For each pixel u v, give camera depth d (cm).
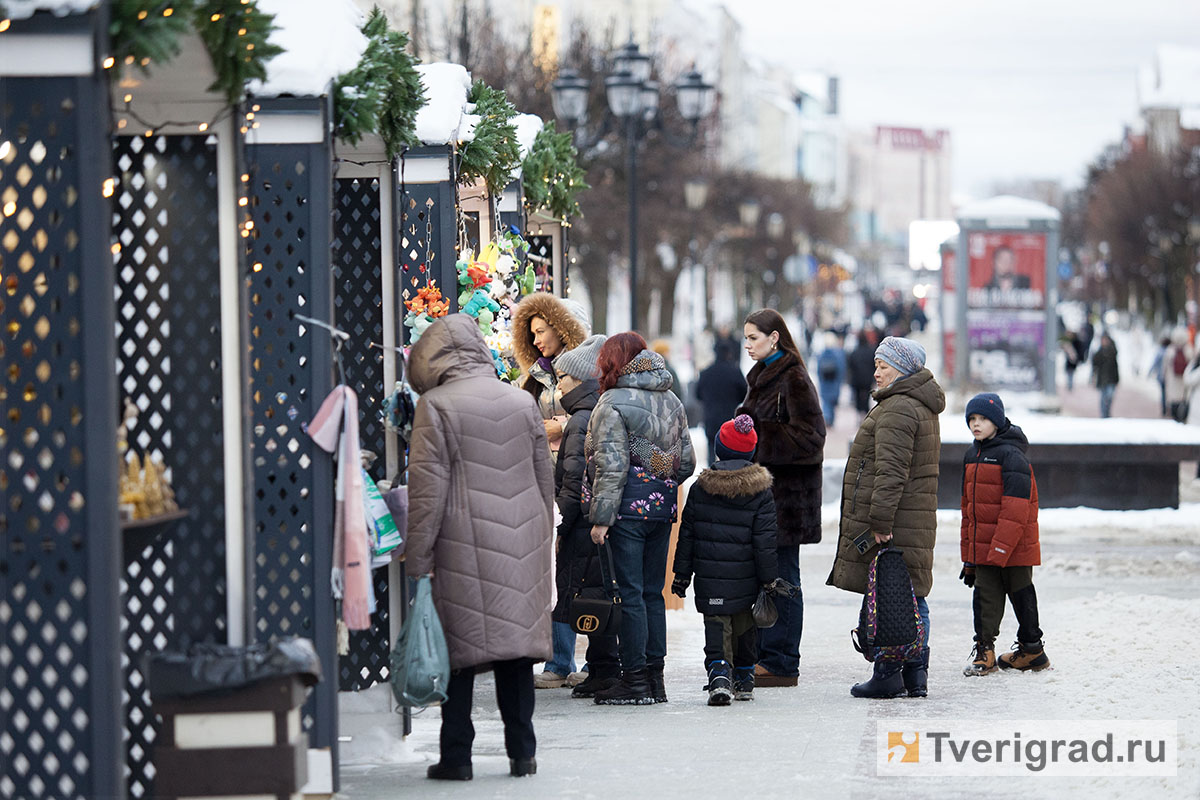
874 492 1894
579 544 1983
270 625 1434
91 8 1050
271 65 1395
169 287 1311
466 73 2058
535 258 2878
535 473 1497
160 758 1194
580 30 7388
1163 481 4003
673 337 11862
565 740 1691
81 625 1099
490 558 1445
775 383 2036
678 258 11131
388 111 1544
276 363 1440
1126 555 3381
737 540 1870
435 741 1755
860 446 1944
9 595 1075
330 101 1418
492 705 1977
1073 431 4038
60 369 1068
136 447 1317
